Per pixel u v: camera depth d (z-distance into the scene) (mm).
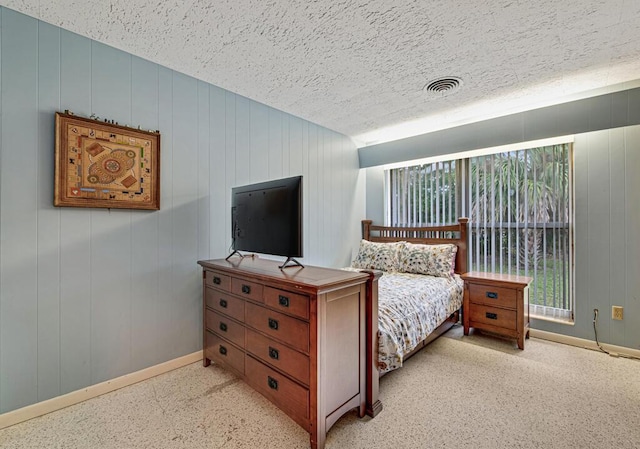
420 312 2396
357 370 1727
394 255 3557
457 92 2668
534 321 2943
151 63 2240
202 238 2539
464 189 3479
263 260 2445
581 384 2084
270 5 1559
